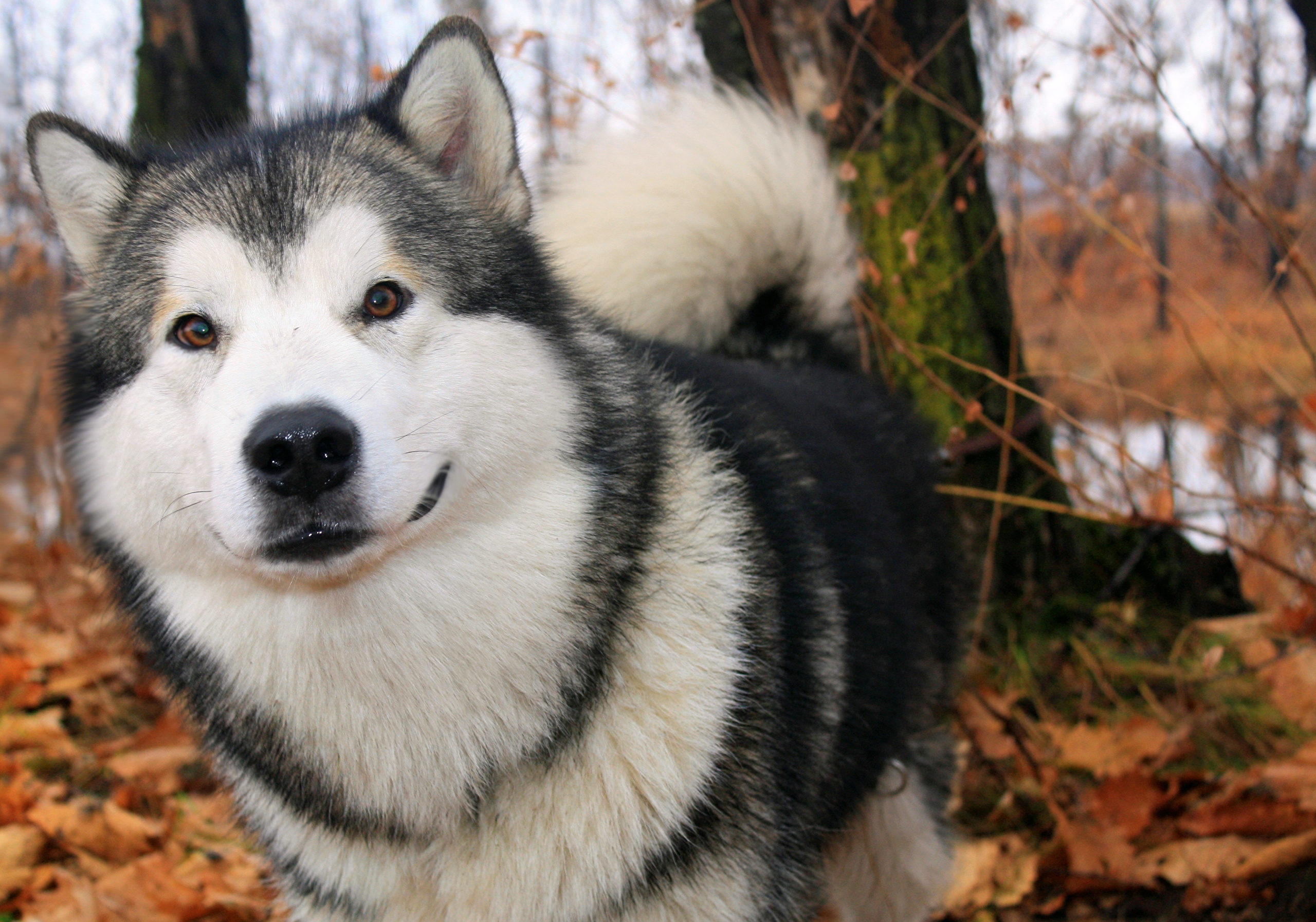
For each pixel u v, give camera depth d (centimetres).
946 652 299
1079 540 404
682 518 200
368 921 198
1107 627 384
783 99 382
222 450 169
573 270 279
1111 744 322
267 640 188
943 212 379
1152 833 295
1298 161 740
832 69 376
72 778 345
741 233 300
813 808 214
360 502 168
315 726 191
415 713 188
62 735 363
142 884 277
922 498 298
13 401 646
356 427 167
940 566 300
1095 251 740
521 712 188
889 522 264
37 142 202
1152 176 880
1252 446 340
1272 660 325
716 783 187
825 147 374
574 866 187
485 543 185
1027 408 390
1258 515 415
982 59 812
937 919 289
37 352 529
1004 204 628
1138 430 664
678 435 212
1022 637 380
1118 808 296
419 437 177
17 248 486
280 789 197
